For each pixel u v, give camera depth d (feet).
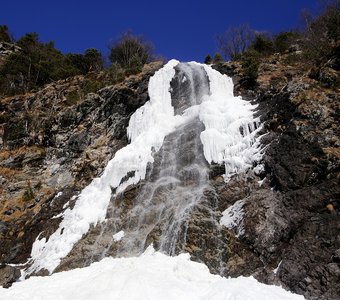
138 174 50.39
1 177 74.64
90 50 131.75
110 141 67.72
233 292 27.81
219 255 36.01
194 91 66.28
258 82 64.80
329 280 29.43
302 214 35.22
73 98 87.35
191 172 47.19
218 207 41.27
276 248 34.30
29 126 83.25
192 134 52.65
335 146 38.96
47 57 143.84
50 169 74.08
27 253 52.29
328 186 35.78
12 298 33.01
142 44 136.87
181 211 41.88
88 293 30.19
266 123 46.50
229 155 46.21
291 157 40.09
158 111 64.80
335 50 50.70
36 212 61.77
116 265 36.04
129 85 75.20
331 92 45.03
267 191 39.63
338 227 32.48
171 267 33.81
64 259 44.27
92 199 52.65
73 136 74.59
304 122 42.39
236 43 129.29
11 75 118.83
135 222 44.42
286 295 29.22
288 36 94.32
